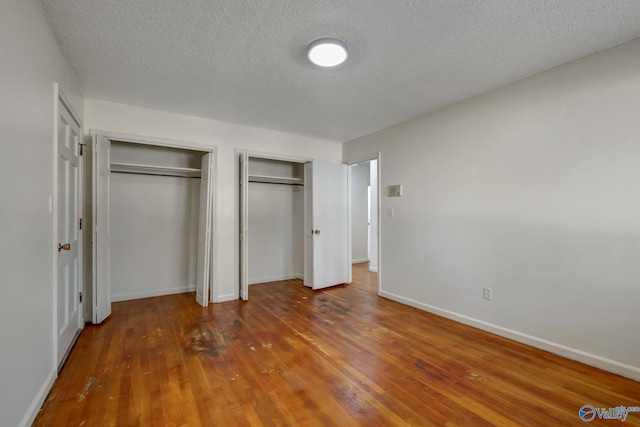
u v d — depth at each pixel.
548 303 2.43
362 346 2.53
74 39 2.02
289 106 3.27
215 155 3.74
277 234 5.00
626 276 2.05
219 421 1.61
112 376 2.03
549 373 2.10
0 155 1.26
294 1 1.66
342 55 2.15
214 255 3.73
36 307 1.65
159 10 1.73
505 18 1.80
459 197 3.11
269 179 4.69
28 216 1.55
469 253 3.02
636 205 2.01
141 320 3.11
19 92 1.45
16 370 1.40
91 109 3.06
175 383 1.96
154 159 4.00
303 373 2.09
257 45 2.10
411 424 1.59
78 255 2.73
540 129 2.48
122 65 2.38
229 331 2.83
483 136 2.89
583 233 2.25
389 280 3.95
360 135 4.44
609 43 2.06
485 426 1.58
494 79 2.60
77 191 2.73
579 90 2.26
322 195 4.51
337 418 1.63
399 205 3.82
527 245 2.57
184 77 2.59
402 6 1.70
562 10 1.72
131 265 3.87
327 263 4.56
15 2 1.41
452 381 2.00
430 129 3.42
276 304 3.69
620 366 2.06
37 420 1.59
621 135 2.06
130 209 3.85
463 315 3.07
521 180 2.61
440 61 2.31
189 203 4.23
